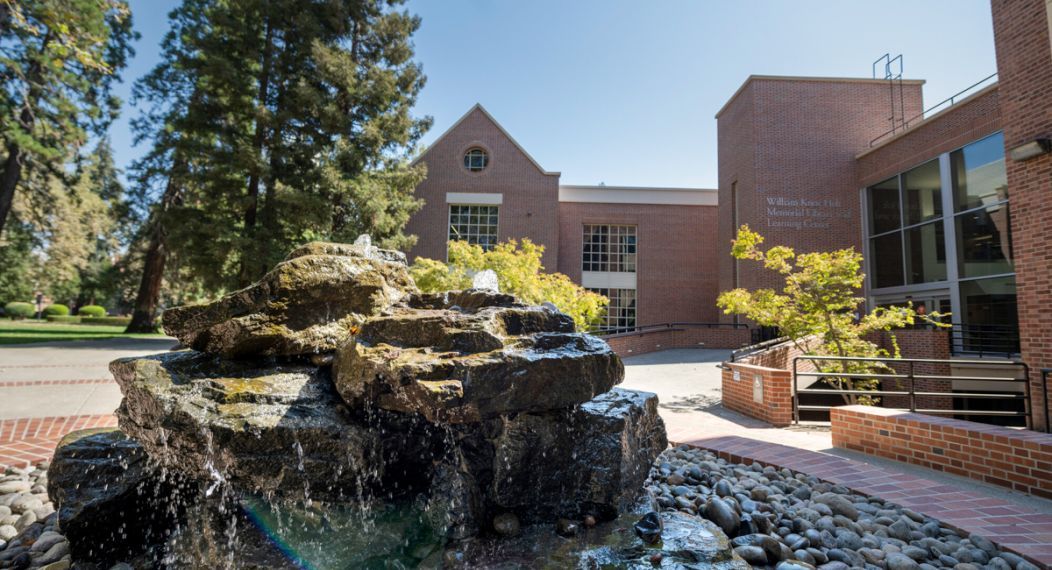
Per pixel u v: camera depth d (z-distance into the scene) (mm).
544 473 3016
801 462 5016
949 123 15586
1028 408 7473
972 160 14914
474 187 25391
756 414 8328
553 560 2656
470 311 3283
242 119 21438
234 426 2643
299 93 20172
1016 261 7758
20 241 28062
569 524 2959
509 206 25312
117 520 3123
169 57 23859
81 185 26719
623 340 20641
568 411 3104
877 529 3520
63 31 8055
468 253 13016
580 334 3244
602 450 3137
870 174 19328
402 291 3900
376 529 2830
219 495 2812
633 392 3893
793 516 3736
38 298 52594
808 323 9891
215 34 21094
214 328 3219
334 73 20719
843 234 20016
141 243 31688
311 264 3412
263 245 19844
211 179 19969
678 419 8211
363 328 3148
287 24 21875
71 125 22375
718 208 25453
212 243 19828
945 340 13250
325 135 21844
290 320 3285
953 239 15430
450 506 2883
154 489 3268
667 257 26859
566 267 26781
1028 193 7609
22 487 4246
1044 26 7496
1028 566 2900
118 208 28062
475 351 2885
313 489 2725
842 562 3080
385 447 2971
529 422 2955
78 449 3383
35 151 21078
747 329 22688
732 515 3420
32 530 3529
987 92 14312
